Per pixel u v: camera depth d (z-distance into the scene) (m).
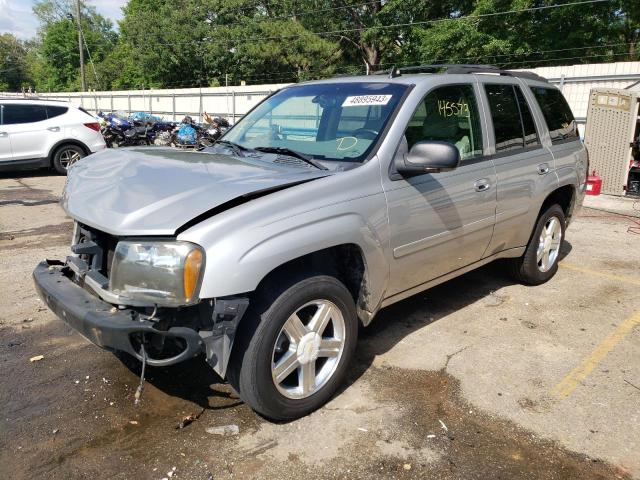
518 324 4.49
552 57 26.16
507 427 3.10
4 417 3.12
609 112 10.40
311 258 3.21
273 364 2.93
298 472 2.71
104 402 3.28
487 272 5.79
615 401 3.38
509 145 4.55
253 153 3.79
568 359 3.91
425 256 3.78
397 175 3.48
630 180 10.70
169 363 2.68
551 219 5.30
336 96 3.98
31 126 11.66
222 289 2.63
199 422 3.10
